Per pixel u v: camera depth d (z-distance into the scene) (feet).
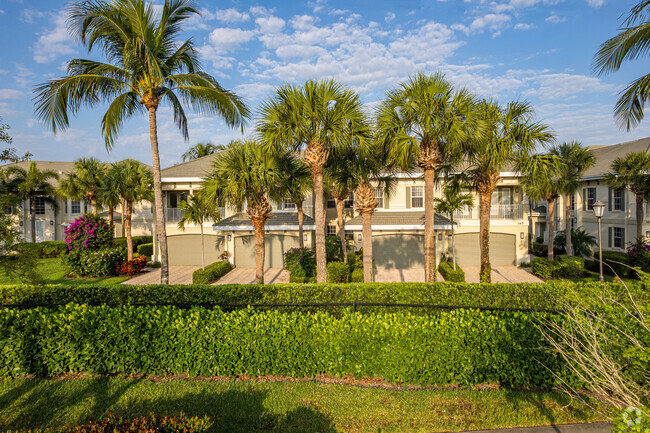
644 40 25.59
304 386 19.47
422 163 34.30
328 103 31.45
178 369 20.89
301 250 53.98
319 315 21.57
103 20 31.14
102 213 107.76
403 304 24.06
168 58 35.53
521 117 34.68
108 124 34.14
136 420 12.62
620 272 55.36
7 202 20.81
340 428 15.75
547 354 18.69
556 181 58.03
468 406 17.35
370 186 37.70
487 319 19.88
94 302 28.55
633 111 27.76
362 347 19.95
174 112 38.42
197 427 12.41
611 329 16.20
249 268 68.13
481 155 34.88
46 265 71.87
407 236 66.54
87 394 18.89
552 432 15.16
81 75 30.86
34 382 20.49
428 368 19.39
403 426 15.85
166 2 33.37
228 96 35.65
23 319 21.77
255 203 39.40
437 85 31.35
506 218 67.21
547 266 55.11
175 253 72.33
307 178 41.68
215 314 21.58
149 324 21.08
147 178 71.05
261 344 20.53
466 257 68.44
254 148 37.40
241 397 18.29
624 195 67.77
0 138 40.42
